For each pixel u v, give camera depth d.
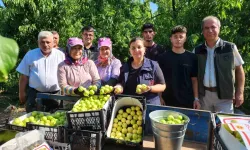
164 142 2.04
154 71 2.98
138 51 2.91
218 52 3.40
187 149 2.30
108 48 3.97
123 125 2.44
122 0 9.23
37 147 1.97
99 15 8.48
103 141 2.32
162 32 6.87
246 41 5.30
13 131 2.23
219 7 5.47
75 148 2.26
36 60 4.01
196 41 5.60
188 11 5.96
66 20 7.62
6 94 8.51
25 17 7.32
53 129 2.30
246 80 6.12
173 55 3.55
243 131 1.56
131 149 2.28
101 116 2.31
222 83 3.37
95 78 3.45
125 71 3.03
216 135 1.72
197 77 3.59
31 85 4.06
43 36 3.92
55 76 4.08
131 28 9.26
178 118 2.17
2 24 7.38
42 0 7.14
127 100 2.57
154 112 2.26
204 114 2.41
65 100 3.02
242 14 5.43
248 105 6.59
